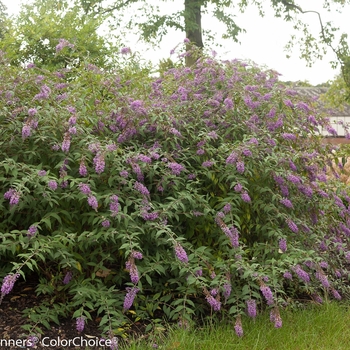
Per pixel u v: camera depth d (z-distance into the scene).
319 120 5.18
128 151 4.05
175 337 3.38
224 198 4.15
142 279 4.06
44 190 3.56
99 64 9.82
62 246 3.50
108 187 3.94
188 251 3.94
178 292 4.05
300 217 4.77
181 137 4.36
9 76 4.41
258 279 3.53
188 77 5.30
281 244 3.93
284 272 3.77
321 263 4.01
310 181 4.75
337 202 4.70
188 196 3.84
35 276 4.34
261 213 4.41
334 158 5.07
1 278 3.92
